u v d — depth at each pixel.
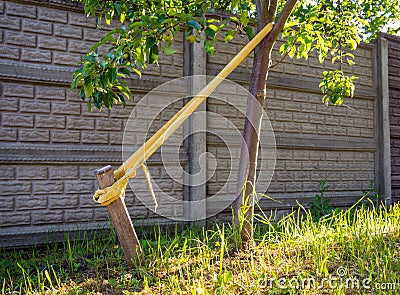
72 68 4.09
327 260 2.97
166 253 2.94
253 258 3.01
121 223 2.79
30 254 3.73
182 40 4.65
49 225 3.94
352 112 5.96
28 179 3.87
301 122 5.46
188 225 4.56
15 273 3.12
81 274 2.94
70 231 4.00
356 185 5.94
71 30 4.11
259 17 3.39
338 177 5.79
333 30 4.41
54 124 3.99
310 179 5.51
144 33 2.63
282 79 5.27
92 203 4.15
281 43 5.31
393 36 6.43
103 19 4.26
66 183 4.04
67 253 3.61
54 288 2.64
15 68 3.81
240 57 3.06
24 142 3.86
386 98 6.20
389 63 6.38
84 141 4.12
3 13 3.81
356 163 5.98
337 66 5.80
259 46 3.31
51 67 3.99
